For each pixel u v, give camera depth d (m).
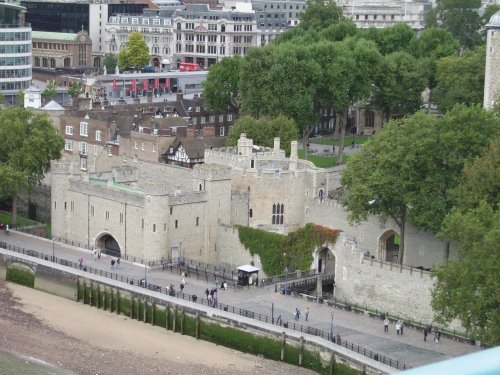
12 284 149.25
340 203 153.88
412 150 133.00
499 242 97.38
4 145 173.00
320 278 138.00
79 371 109.81
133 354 116.94
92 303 137.75
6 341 120.31
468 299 99.81
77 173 165.62
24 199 186.00
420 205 133.25
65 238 163.38
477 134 134.12
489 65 184.88
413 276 124.94
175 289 132.88
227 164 160.62
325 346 109.19
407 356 107.12
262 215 157.62
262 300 128.50
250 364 113.75
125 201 150.25
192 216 150.12
